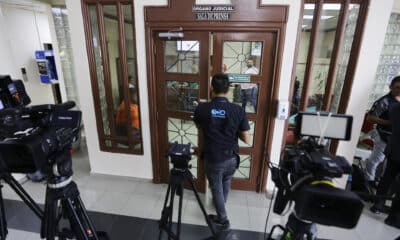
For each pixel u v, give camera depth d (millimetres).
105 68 2451
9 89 1577
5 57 2445
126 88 2453
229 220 2092
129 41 2342
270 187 2521
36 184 2617
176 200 2373
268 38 2057
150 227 1989
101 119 2643
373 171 2506
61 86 3785
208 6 1997
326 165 994
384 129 2348
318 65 2264
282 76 2119
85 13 2258
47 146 1024
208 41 2100
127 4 2203
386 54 2955
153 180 2701
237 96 2271
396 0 2654
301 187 1019
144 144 2602
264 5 1940
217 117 1654
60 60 3703
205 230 1965
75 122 1219
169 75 2309
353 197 899
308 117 1146
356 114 2178
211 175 1784
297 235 1133
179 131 2496
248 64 2168
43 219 1213
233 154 1776
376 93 3131
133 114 2588
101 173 2850
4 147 972
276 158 2383
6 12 3129
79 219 1292
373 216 2170
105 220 2066
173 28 2109
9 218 2055
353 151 2301
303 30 2131
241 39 2082
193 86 2289
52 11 3434
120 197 2416
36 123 1148
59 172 1120
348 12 2006
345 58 2150
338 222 977
